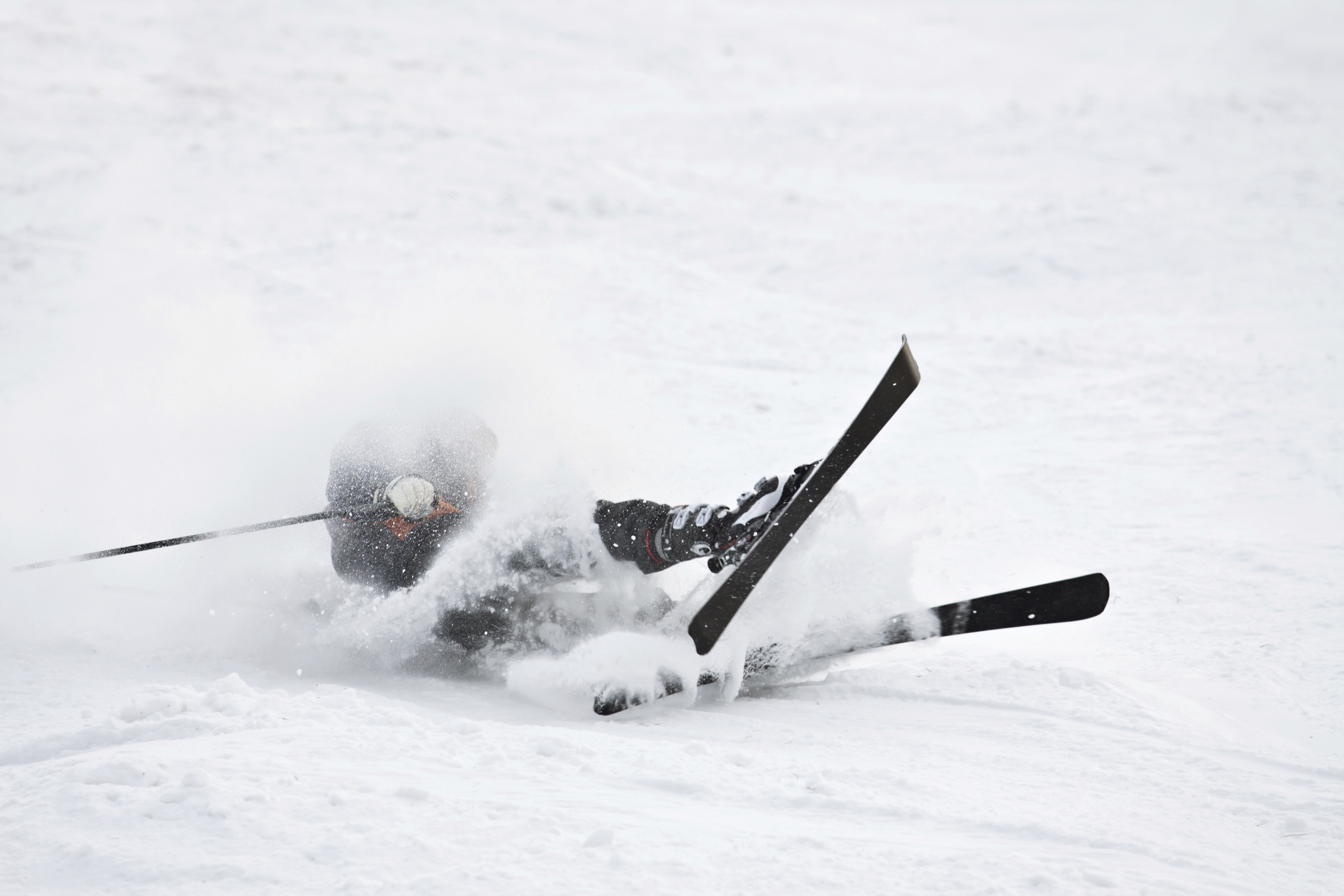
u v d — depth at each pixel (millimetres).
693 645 14297
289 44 109188
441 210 64188
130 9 113250
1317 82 118938
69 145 71062
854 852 9336
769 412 34438
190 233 56781
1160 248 58688
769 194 74750
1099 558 20344
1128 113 99938
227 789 9953
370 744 11516
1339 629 16125
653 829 9672
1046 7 173500
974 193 75500
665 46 130250
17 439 28797
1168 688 14352
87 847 9062
